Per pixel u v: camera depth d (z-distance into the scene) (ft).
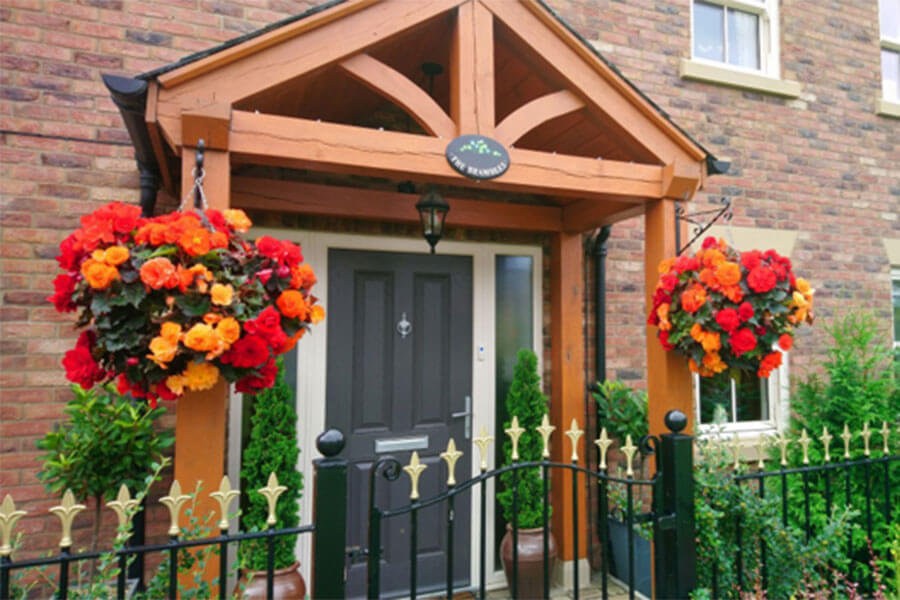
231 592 8.78
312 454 10.44
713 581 7.65
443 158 7.64
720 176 13.60
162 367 5.29
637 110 8.78
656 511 7.37
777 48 14.65
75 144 9.17
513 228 11.58
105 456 7.72
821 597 8.11
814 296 14.21
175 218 5.76
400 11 7.64
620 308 12.76
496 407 11.92
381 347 11.24
